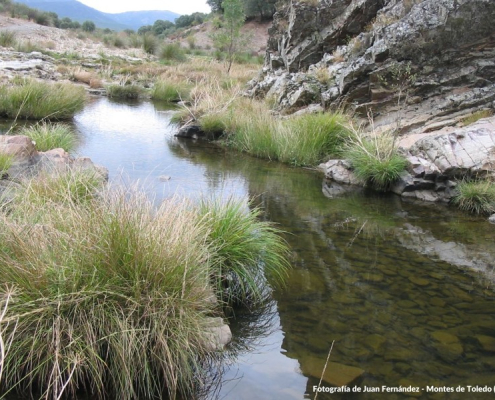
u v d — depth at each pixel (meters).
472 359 3.28
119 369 2.84
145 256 3.17
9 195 4.95
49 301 2.88
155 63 29.89
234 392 2.87
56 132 9.17
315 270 4.70
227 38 27.33
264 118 11.64
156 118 15.03
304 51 16.61
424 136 9.32
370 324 3.69
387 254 5.25
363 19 15.59
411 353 3.32
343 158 9.55
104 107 16.62
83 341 2.81
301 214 6.64
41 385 2.73
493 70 10.58
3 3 50.97
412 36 10.94
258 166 9.73
